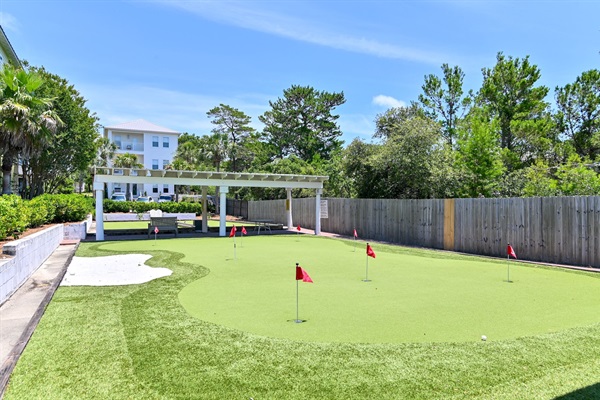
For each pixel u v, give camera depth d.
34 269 8.13
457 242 12.49
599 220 8.98
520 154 20.89
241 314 5.00
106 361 3.52
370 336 4.18
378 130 23.69
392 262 9.59
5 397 2.88
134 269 8.38
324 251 11.66
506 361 3.52
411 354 3.68
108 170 15.05
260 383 3.10
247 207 29.89
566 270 8.57
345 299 5.79
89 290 6.36
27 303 5.77
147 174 16.28
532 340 4.06
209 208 35.25
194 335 4.20
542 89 20.66
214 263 9.19
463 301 5.70
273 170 33.03
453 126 24.28
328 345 3.90
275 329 4.40
